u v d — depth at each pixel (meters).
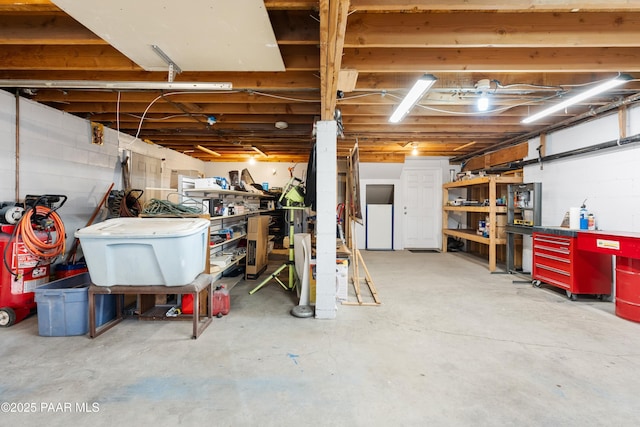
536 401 1.72
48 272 3.12
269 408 1.66
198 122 4.48
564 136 4.26
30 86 2.53
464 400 1.74
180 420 1.57
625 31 2.15
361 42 2.19
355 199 3.79
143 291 2.54
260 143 5.91
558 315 3.06
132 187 4.82
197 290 2.54
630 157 3.30
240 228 5.27
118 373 1.98
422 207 7.73
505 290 3.97
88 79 2.99
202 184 3.54
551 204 4.45
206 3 1.63
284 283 4.39
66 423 1.54
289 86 2.99
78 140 3.84
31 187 3.20
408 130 4.79
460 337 2.56
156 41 2.03
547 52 2.56
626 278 2.93
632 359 2.19
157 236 2.40
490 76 3.01
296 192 3.99
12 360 2.14
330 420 1.58
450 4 1.79
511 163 5.38
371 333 2.63
